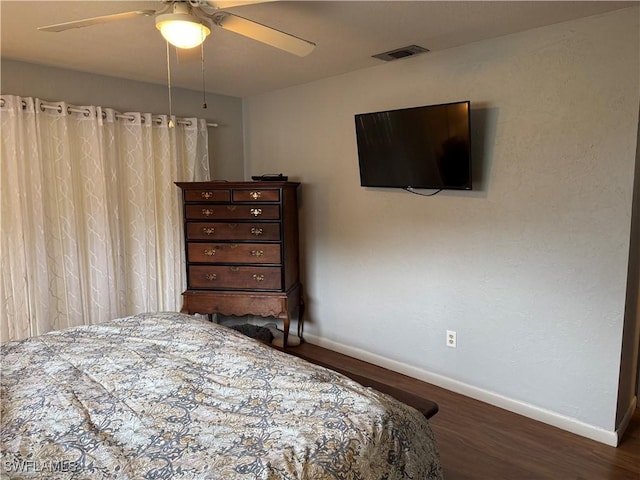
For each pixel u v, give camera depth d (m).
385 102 3.15
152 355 1.80
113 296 3.36
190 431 1.27
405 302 3.23
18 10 2.07
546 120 2.43
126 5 2.03
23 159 2.91
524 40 2.46
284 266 3.43
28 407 1.39
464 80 2.73
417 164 2.87
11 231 2.92
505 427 2.56
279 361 1.76
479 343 2.85
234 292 3.48
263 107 4.08
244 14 2.16
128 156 3.47
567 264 2.44
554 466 2.21
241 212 3.40
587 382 2.43
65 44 2.59
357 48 2.72
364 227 3.41
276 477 1.07
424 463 1.45
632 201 2.21
